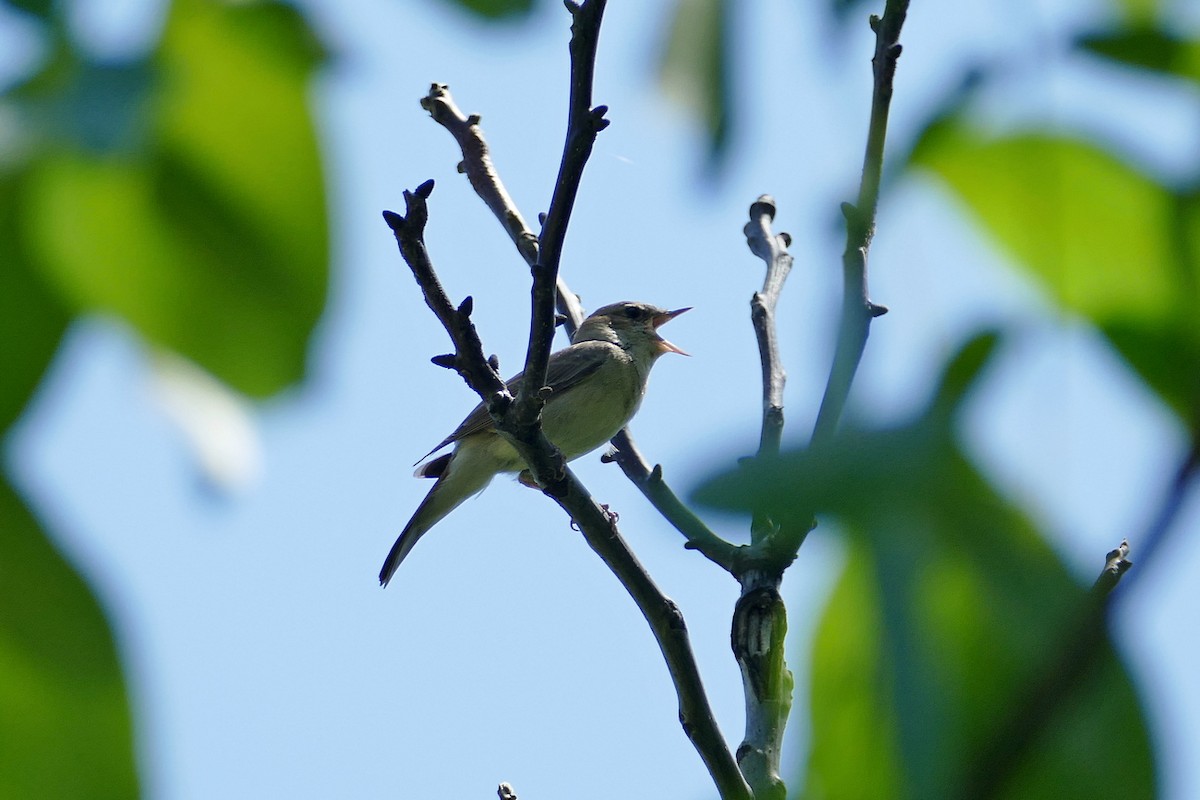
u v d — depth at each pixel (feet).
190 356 6.65
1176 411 6.51
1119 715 5.62
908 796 5.00
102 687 5.81
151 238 6.59
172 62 5.81
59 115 5.35
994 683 5.43
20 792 5.73
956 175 6.84
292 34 6.70
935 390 5.35
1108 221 6.79
